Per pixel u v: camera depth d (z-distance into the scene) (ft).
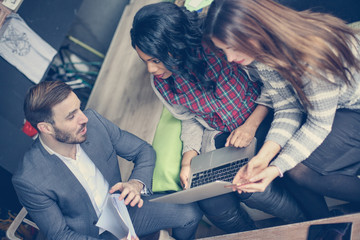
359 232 3.72
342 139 4.78
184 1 8.05
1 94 8.65
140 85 8.38
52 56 9.59
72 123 5.35
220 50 4.42
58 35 9.85
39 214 5.50
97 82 9.58
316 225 4.01
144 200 6.07
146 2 10.16
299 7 6.50
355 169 4.85
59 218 5.53
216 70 5.59
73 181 5.60
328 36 4.02
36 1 9.41
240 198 5.85
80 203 5.65
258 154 4.96
